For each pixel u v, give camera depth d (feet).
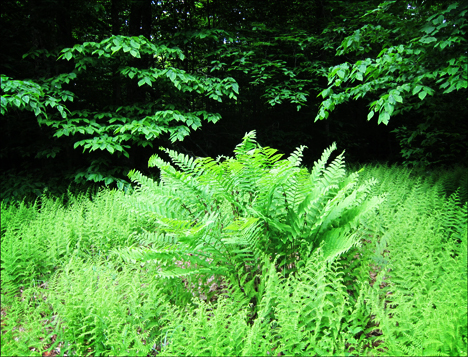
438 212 11.73
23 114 21.33
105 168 20.24
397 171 21.59
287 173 9.11
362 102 37.96
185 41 22.26
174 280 9.36
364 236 10.80
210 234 9.09
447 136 22.61
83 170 19.79
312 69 26.40
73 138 20.54
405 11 15.72
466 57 11.91
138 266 10.40
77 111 19.13
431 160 24.39
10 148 21.07
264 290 8.89
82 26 25.38
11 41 22.16
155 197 11.44
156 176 22.26
